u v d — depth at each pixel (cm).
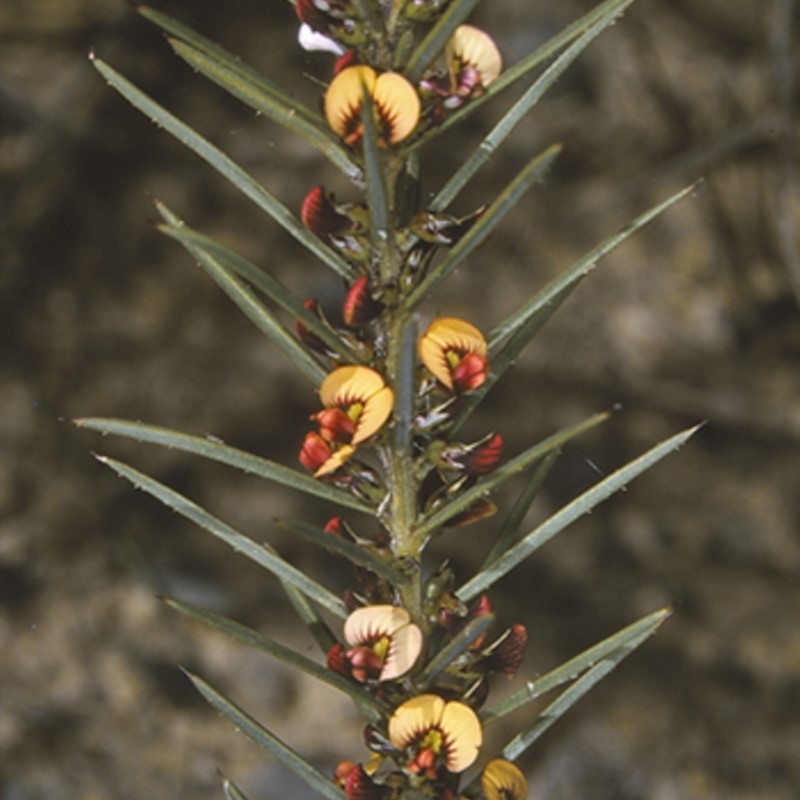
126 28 136
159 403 116
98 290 123
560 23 145
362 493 32
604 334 128
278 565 32
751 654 103
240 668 98
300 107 31
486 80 31
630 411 124
